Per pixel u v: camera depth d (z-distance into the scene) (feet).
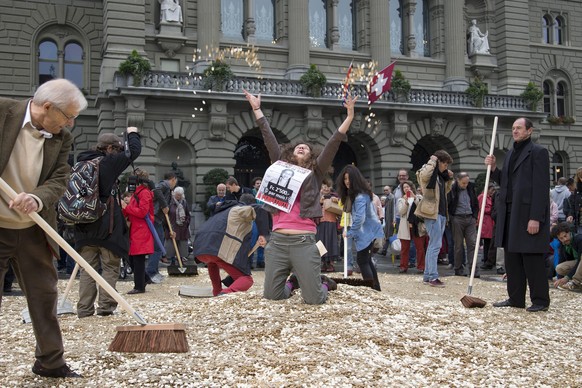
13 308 25.75
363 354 15.81
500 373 15.25
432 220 35.81
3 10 89.81
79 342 17.39
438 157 35.86
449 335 18.28
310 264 20.01
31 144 12.87
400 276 41.91
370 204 28.63
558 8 122.01
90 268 13.76
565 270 35.47
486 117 102.47
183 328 15.03
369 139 97.81
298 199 20.48
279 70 96.99
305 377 13.88
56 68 93.20
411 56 106.42
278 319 18.43
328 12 103.40
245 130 88.84
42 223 12.44
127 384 13.24
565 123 118.83
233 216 27.27
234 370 14.16
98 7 94.89
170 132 85.15
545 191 24.85
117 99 82.43
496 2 112.78
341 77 100.22
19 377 13.65
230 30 97.04
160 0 91.81
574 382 14.92
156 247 38.11
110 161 21.40
